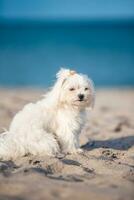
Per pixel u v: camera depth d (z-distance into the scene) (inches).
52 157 298.0
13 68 1413.6
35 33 4119.1
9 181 238.8
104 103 693.3
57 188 229.3
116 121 488.7
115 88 991.0
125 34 4040.4
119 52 2032.5
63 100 322.0
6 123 446.6
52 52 1980.8
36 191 224.4
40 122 319.0
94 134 413.7
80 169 273.3
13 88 957.2
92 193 224.1
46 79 1178.6
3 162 283.0
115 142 372.2
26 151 299.6
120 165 286.2
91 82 335.0
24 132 308.7
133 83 1122.7
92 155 318.7
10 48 2197.3
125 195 224.5
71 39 3068.4
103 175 265.6
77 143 329.4
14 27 6683.1
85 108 334.6
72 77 324.5
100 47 2341.3
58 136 324.8
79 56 1823.3
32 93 797.9
